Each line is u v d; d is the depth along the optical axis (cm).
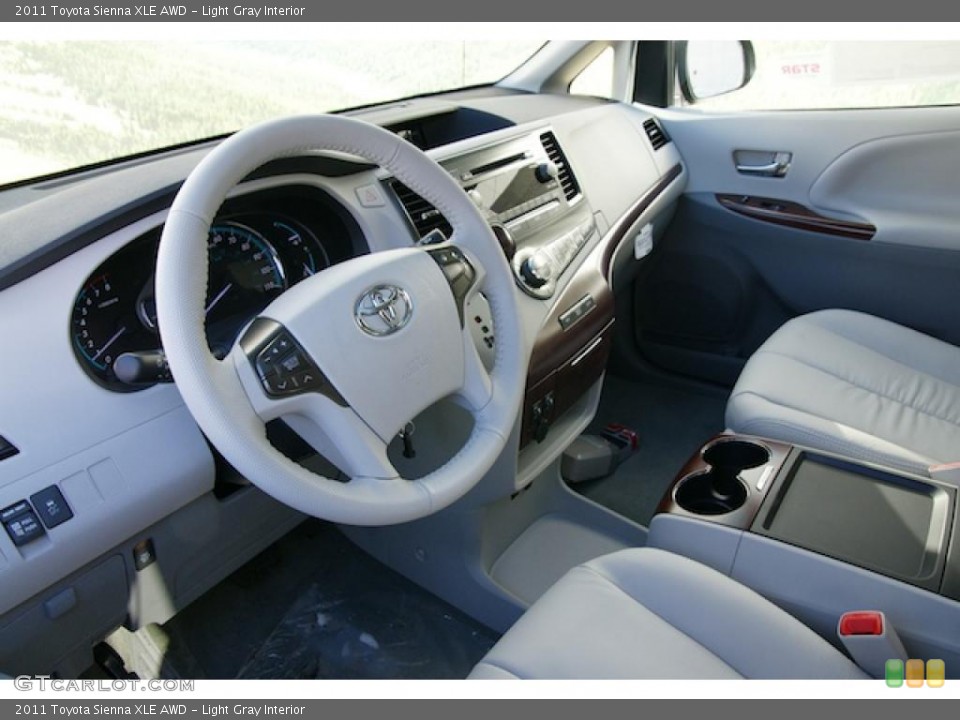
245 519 113
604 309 144
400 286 87
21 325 84
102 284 91
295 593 145
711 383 204
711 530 104
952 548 96
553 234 139
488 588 135
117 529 90
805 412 128
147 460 90
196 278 75
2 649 88
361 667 132
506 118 154
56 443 84
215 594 144
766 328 196
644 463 181
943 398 132
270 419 79
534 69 185
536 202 139
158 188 92
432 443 122
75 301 87
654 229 180
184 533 103
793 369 138
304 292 83
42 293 85
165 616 113
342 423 82
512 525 146
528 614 94
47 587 87
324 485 79
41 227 87
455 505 129
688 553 106
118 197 91
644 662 84
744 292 192
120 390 90
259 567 149
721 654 86
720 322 198
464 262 95
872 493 108
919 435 123
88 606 96
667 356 208
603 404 202
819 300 184
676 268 199
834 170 171
